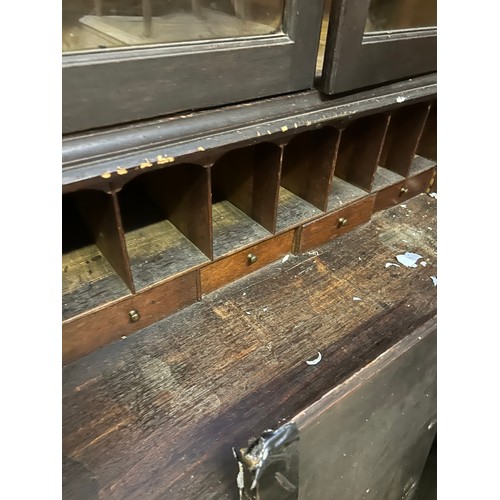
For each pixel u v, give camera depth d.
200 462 0.52
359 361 0.64
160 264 0.67
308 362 0.64
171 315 0.70
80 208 0.66
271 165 0.68
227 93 0.56
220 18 0.53
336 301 0.75
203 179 0.59
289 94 0.64
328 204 0.84
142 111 0.50
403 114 0.90
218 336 0.67
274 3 0.56
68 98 0.44
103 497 0.48
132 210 0.77
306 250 0.85
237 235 0.74
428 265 0.84
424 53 0.76
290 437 0.46
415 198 1.05
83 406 0.56
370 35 0.66
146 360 0.63
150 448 0.53
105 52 0.45
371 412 0.60
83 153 0.47
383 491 0.77
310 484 0.56
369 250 0.87
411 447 0.77
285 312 0.72
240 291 0.75
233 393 0.59
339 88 0.66
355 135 0.86
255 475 0.43
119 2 0.45
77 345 0.61
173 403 0.57
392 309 0.74
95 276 0.64
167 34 0.50
